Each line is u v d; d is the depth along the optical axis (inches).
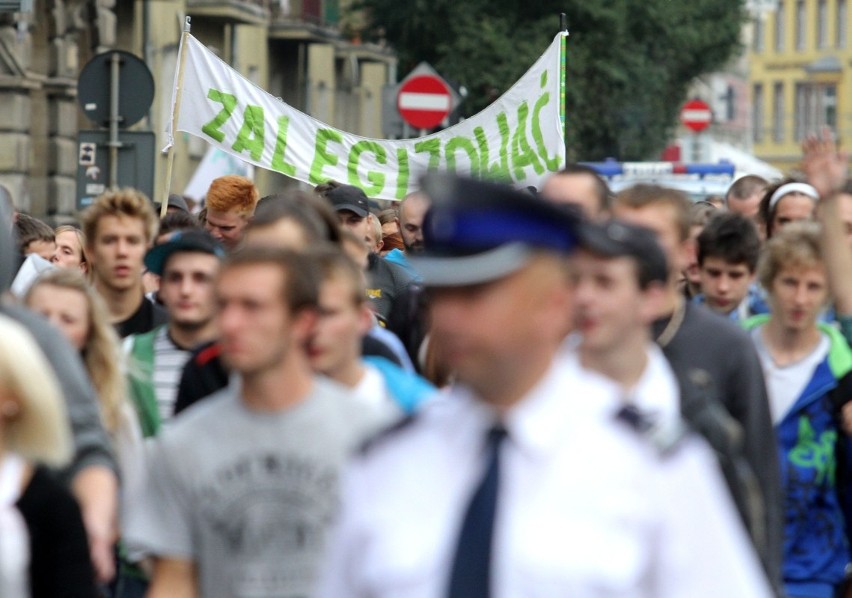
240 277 397.7
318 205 554.6
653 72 2920.8
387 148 1035.3
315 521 401.1
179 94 999.0
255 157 1017.5
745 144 7160.4
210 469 402.0
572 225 277.1
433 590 274.7
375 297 815.7
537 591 270.5
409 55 2832.2
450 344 276.8
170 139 1000.9
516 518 273.1
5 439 354.0
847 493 552.4
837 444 551.2
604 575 270.2
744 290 619.8
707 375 455.8
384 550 278.4
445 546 275.0
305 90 3326.8
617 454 273.6
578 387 279.3
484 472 275.9
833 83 7529.5
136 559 426.3
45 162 2126.0
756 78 7642.7
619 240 394.9
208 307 561.0
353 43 3575.3
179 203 1021.8
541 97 1023.0
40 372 352.5
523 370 277.3
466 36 2704.2
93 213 652.7
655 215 475.5
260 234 496.4
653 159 3068.4
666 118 3112.7
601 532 271.7
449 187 271.9
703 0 3024.1
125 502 510.9
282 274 397.7
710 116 3198.8
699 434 416.8
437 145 1033.5
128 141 1184.8
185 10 2765.7
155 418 561.9
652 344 468.1
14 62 2005.4
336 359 461.7
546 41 2709.2
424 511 278.2
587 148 2913.4
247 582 401.1
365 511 281.9
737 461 417.4
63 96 2132.1
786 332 553.6
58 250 934.4
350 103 3639.3
